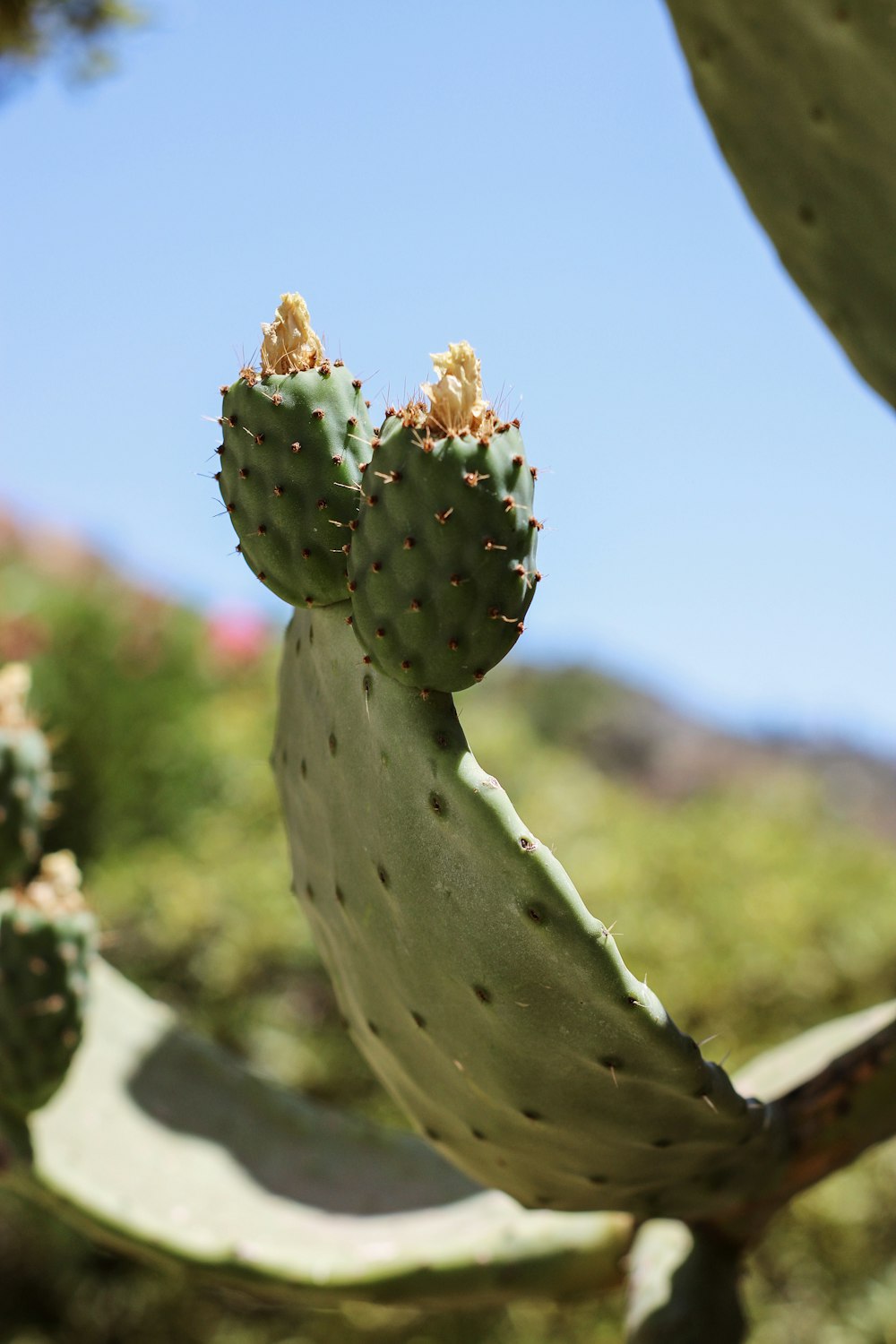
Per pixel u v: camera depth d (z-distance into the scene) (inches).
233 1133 39.8
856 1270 81.5
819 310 35.0
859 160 32.9
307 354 27.6
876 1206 82.6
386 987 28.8
